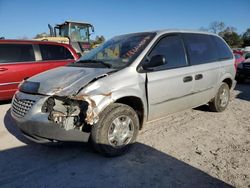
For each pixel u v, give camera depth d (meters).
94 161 3.88
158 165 3.78
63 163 3.83
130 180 3.41
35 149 4.30
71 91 3.59
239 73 12.19
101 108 3.59
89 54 5.05
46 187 3.26
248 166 3.76
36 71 7.36
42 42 7.65
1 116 6.12
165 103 4.59
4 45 6.98
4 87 6.88
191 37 5.33
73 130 3.55
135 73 4.09
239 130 5.19
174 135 4.88
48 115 3.57
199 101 5.48
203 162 3.87
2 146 4.41
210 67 5.53
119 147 3.96
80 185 3.30
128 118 4.02
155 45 4.51
